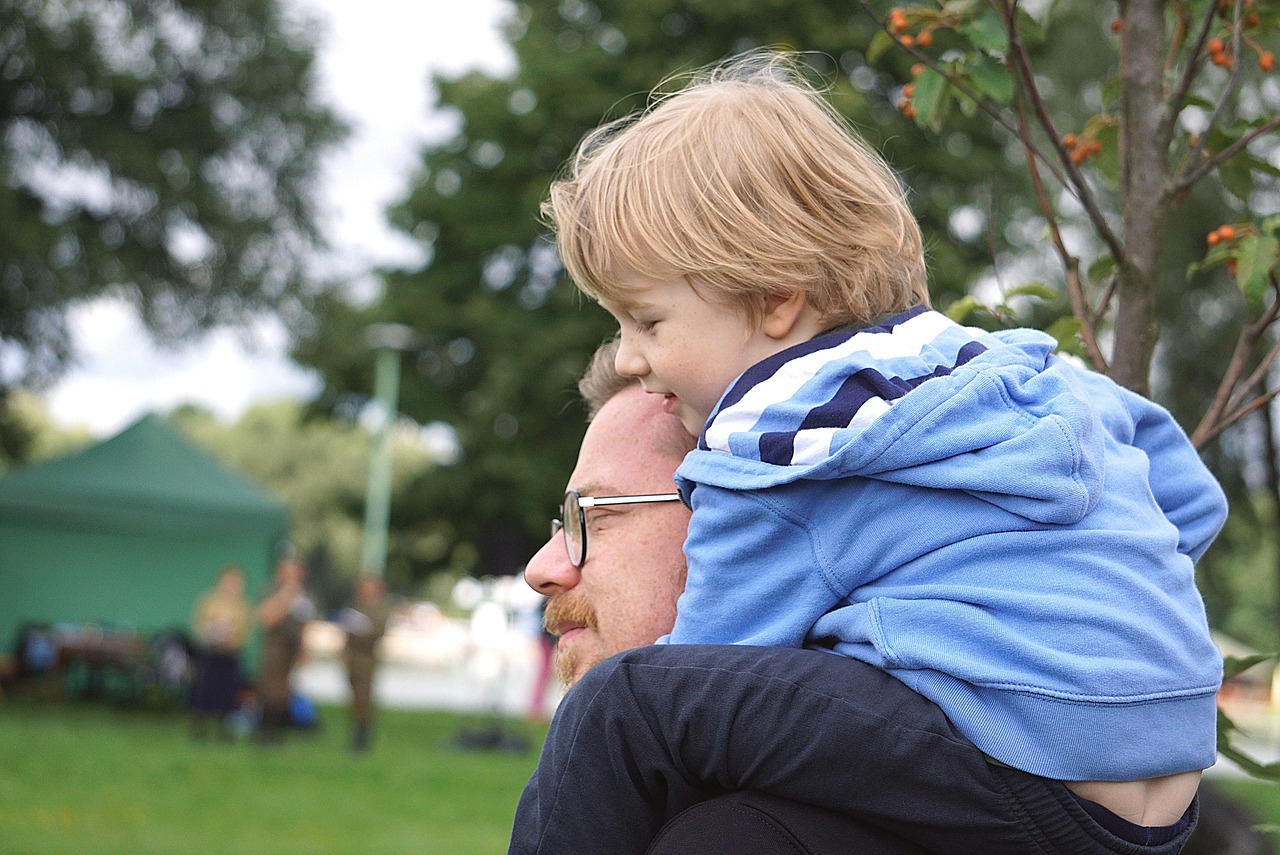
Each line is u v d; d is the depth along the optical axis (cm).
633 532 121
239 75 1953
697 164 104
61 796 880
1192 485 112
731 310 104
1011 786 89
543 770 101
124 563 1695
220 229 1944
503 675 1695
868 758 89
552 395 1883
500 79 1995
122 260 1875
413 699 2320
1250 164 162
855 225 105
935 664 91
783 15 1747
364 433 5538
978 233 1650
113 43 1873
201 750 1232
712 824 92
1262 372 157
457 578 2239
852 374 98
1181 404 1103
